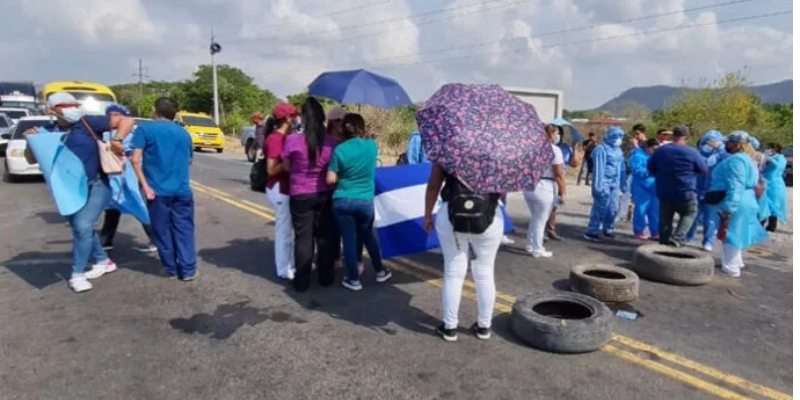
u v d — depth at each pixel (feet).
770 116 99.30
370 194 16.60
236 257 20.90
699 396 11.25
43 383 11.17
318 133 15.92
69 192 15.98
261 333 13.78
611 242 25.66
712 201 20.29
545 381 11.64
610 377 11.91
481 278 13.28
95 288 16.93
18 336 13.34
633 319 15.39
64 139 16.08
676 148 22.38
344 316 15.01
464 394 11.05
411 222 18.51
